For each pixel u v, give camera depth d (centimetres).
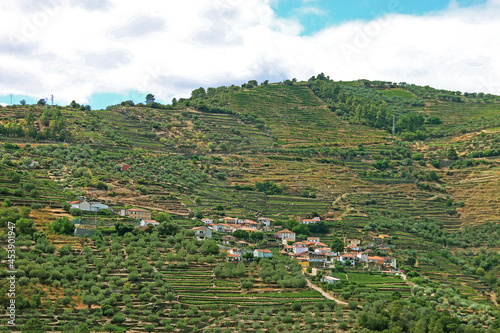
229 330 16762
